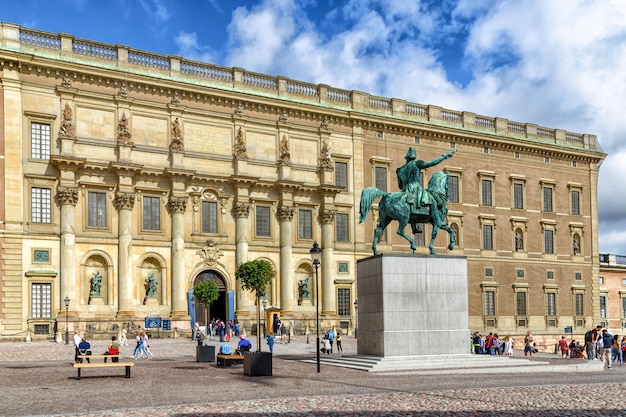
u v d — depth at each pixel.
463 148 80.19
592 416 17.34
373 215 73.31
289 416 16.95
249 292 64.81
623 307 96.12
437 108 78.94
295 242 67.94
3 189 54.53
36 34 57.19
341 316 69.50
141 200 60.50
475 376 29.12
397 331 33.50
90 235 57.91
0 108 54.81
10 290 54.09
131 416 17.00
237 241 64.50
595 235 90.44
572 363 36.47
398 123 74.81
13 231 54.59
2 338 53.06
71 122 57.44
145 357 41.66
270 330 59.69
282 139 67.94
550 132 88.75
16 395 21.80
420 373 30.05
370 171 73.50
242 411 17.80
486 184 81.75
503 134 83.69
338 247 70.19
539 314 83.81
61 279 56.03
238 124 65.69
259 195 66.31
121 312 58.00
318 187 68.75
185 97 63.38
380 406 18.77
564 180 88.50
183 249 61.66
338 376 28.70
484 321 79.06
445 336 34.38
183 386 24.58
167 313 60.91
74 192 56.66
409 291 34.00
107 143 59.03
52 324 55.16
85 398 20.94
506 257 81.88
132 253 59.62
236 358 33.72
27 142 55.81
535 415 17.39
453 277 34.97
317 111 69.88
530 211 84.62
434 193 36.84
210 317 65.12
